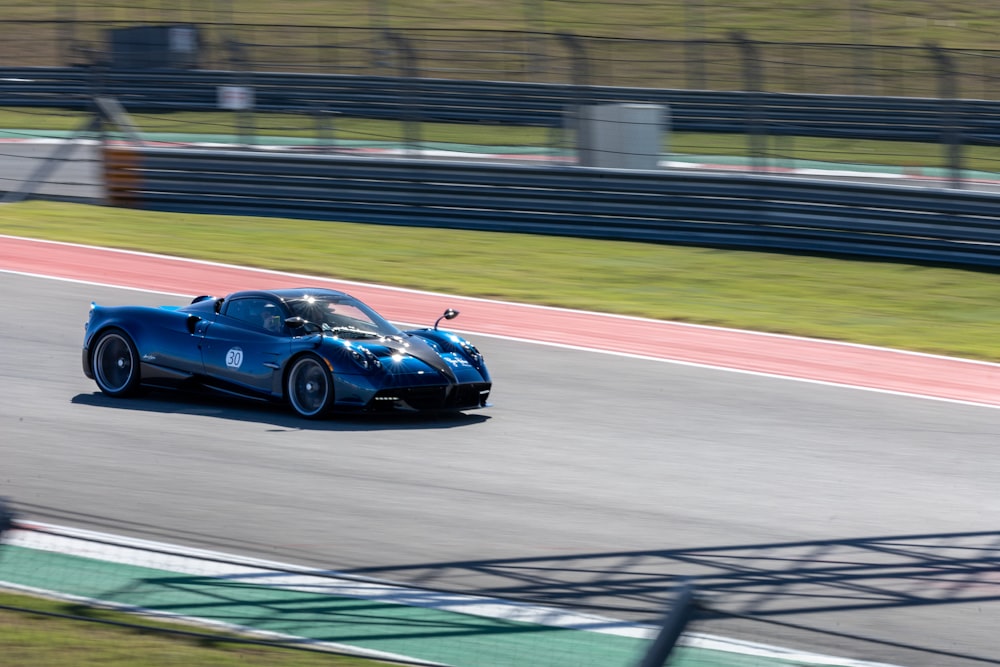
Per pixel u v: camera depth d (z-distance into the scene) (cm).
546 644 1538
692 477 2548
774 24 10244
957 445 2934
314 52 9756
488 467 2545
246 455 2556
